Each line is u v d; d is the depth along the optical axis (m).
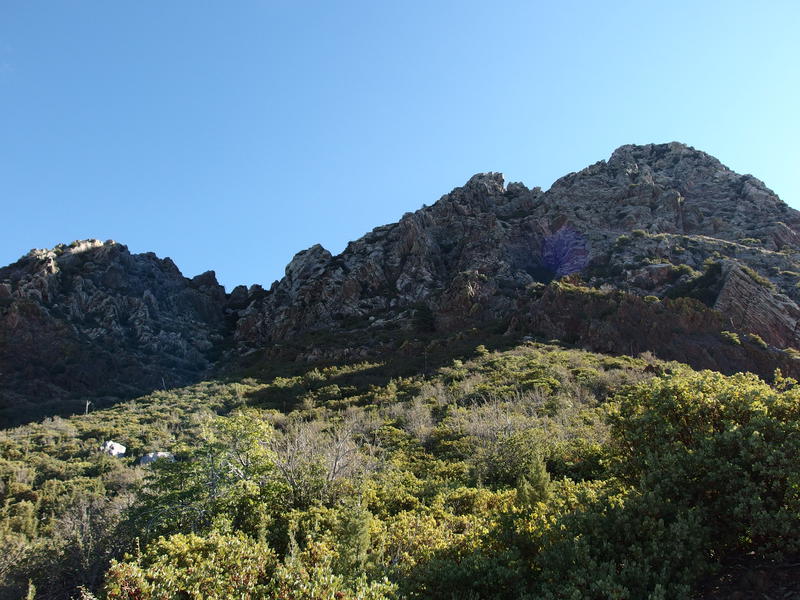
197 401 55.50
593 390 40.34
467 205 106.25
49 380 71.25
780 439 9.22
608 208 97.06
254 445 18.20
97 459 38.31
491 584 9.01
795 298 62.09
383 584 8.75
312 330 85.06
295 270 110.25
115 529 17.64
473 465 25.50
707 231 89.12
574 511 10.69
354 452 23.47
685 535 8.27
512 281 80.06
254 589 8.81
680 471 9.45
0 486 31.92
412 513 15.87
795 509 8.23
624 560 8.34
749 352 51.25
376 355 66.12
